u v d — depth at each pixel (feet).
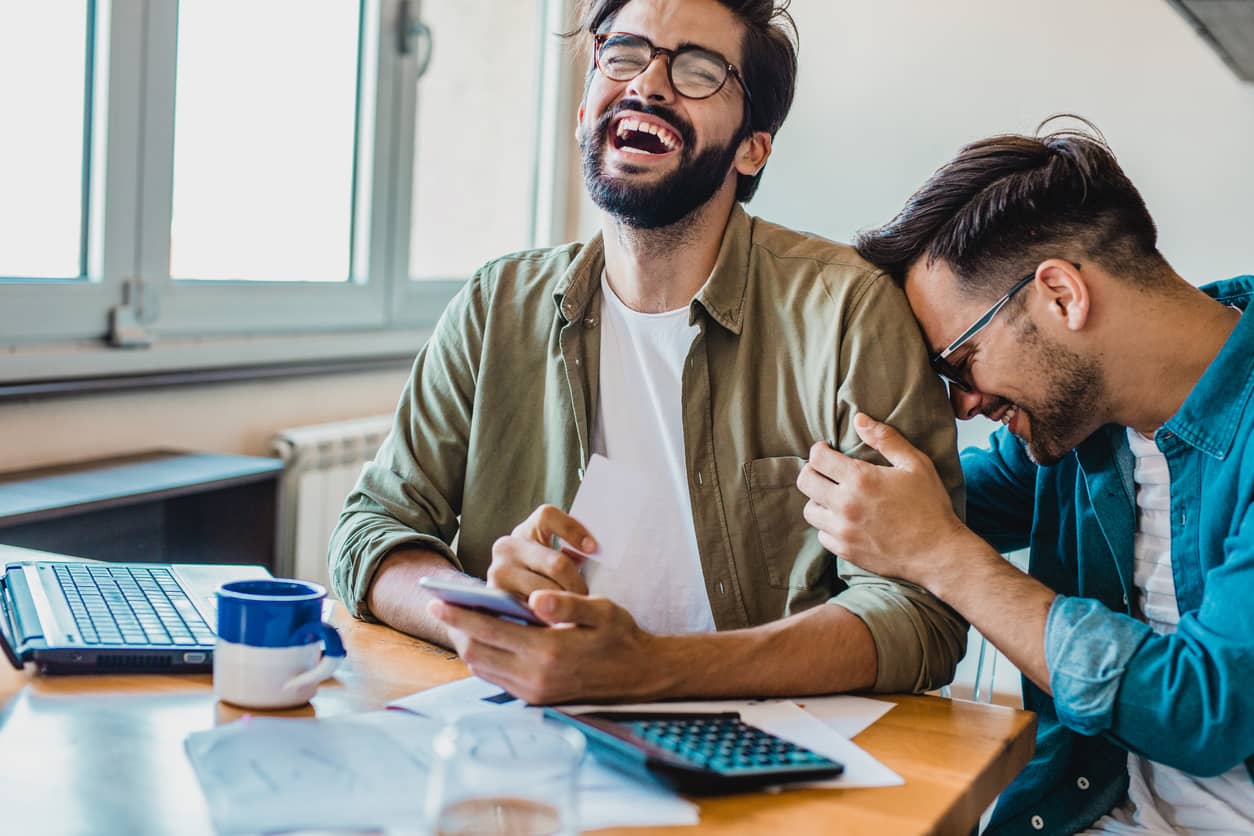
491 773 2.14
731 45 4.50
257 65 8.45
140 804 2.57
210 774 2.68
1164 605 4.51
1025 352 4.27
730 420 4.58
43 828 2.43
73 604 3.73
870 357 4.34
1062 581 4.97
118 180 7.26
